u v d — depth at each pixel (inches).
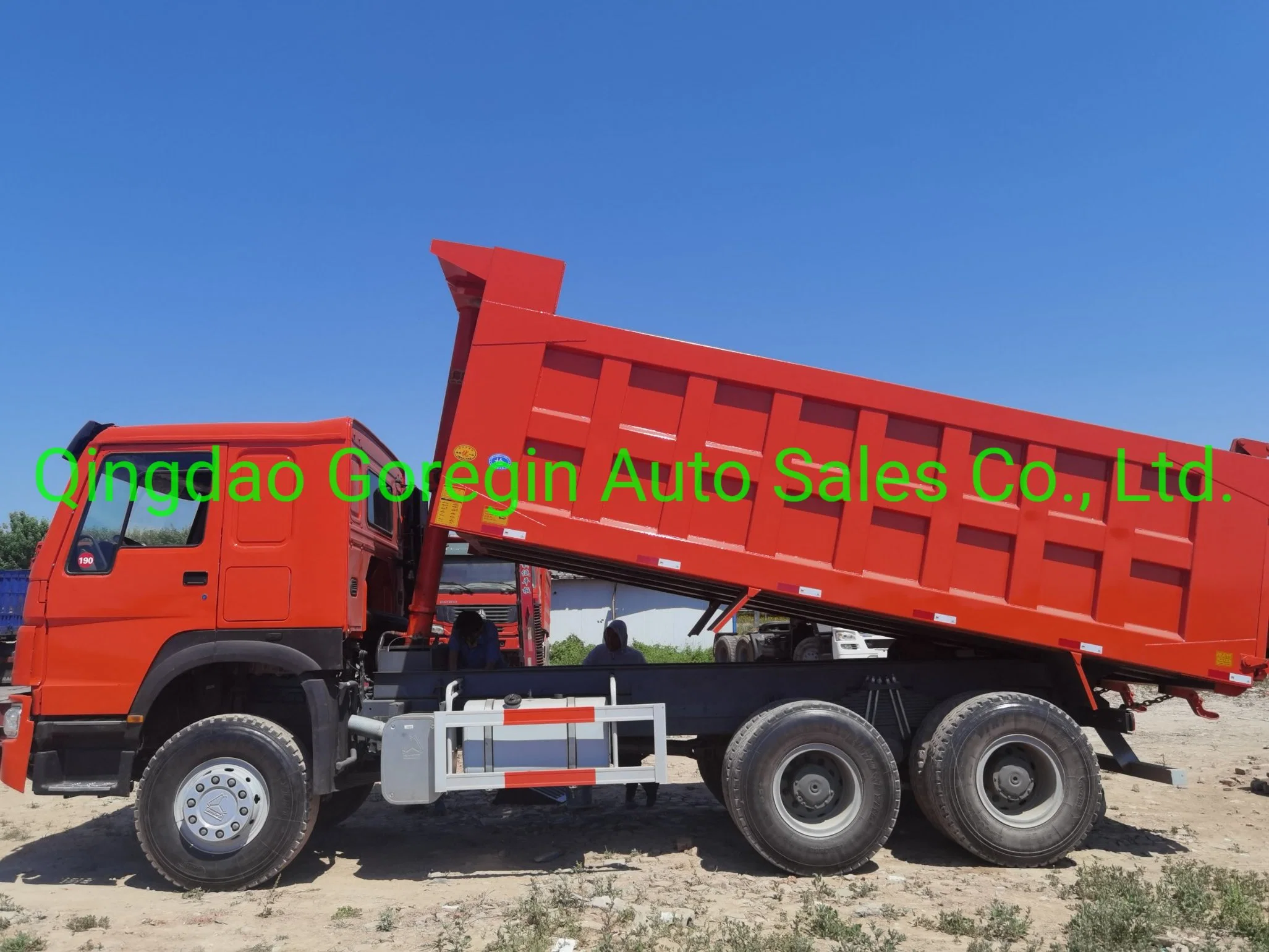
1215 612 250.5
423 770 232.8
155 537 239.9
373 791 361.7
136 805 230.8
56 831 303.7
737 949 175.8
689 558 242.7
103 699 233.1
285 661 233.0
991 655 277.4
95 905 219.9
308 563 237.0
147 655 234.2
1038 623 249.1
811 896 217.2
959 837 243.8
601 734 238.8
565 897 210.2
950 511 249.0
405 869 251.3
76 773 235.3
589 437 242.7
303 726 257.1
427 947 184.4
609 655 297.9
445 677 254.4
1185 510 253.4
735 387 247.3
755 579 244.2
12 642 843.4
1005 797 247.4
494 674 256.8
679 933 189.0
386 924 196.5
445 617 426.3
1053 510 251.3
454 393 265.3
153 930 198.1
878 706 263.0
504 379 241.9
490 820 312.0
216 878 226.8
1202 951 177.6
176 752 230.1
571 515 241.6
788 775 241.3
